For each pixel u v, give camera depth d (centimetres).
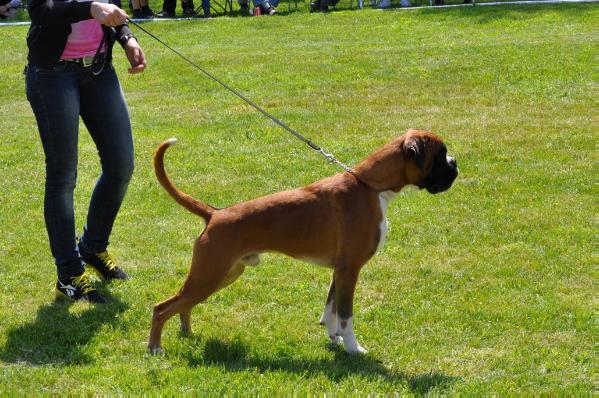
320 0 2364
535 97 1286
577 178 905
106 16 551
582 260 687
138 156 1033
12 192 907
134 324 580
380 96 1327
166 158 1024
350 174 529
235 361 522
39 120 597
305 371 498
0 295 635
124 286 654
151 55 1747
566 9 2139
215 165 991
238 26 2144
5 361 522
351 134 1116
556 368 508
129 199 873
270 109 1264
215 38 1988
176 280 666
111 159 628
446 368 512
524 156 991
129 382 484
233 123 1187
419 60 1575
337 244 521
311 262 534
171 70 1580
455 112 1216
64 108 591
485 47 1661
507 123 1143
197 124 1189
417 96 1319
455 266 684
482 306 604
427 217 800
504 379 492
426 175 528
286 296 633
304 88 1405
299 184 914
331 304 546
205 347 541
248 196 878
